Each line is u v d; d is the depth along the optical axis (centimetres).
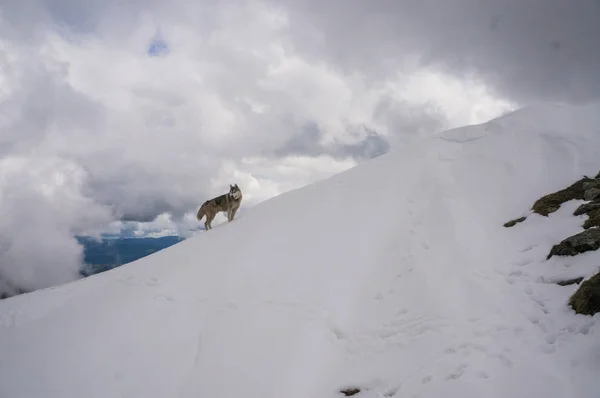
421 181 939
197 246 1016
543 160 841
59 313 836
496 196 799
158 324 727
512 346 441
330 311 660
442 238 726
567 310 458
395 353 530
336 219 927
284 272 796
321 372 553
